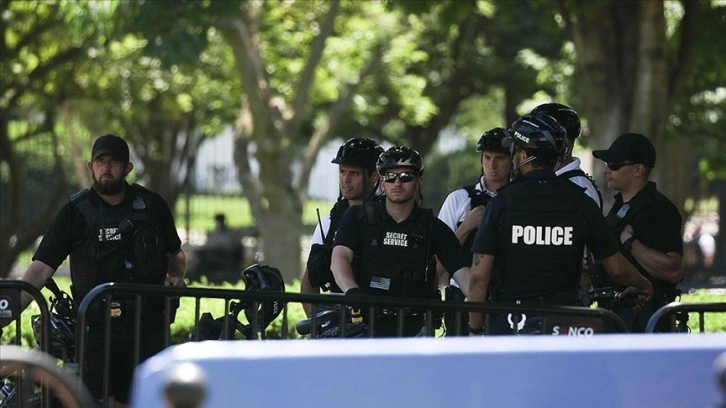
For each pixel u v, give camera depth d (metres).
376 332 22.88
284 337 23.02
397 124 108.12
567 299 21.64
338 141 107.88
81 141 92.88
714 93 56.69
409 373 11.73
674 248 23.70
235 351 11.38
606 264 21.95
